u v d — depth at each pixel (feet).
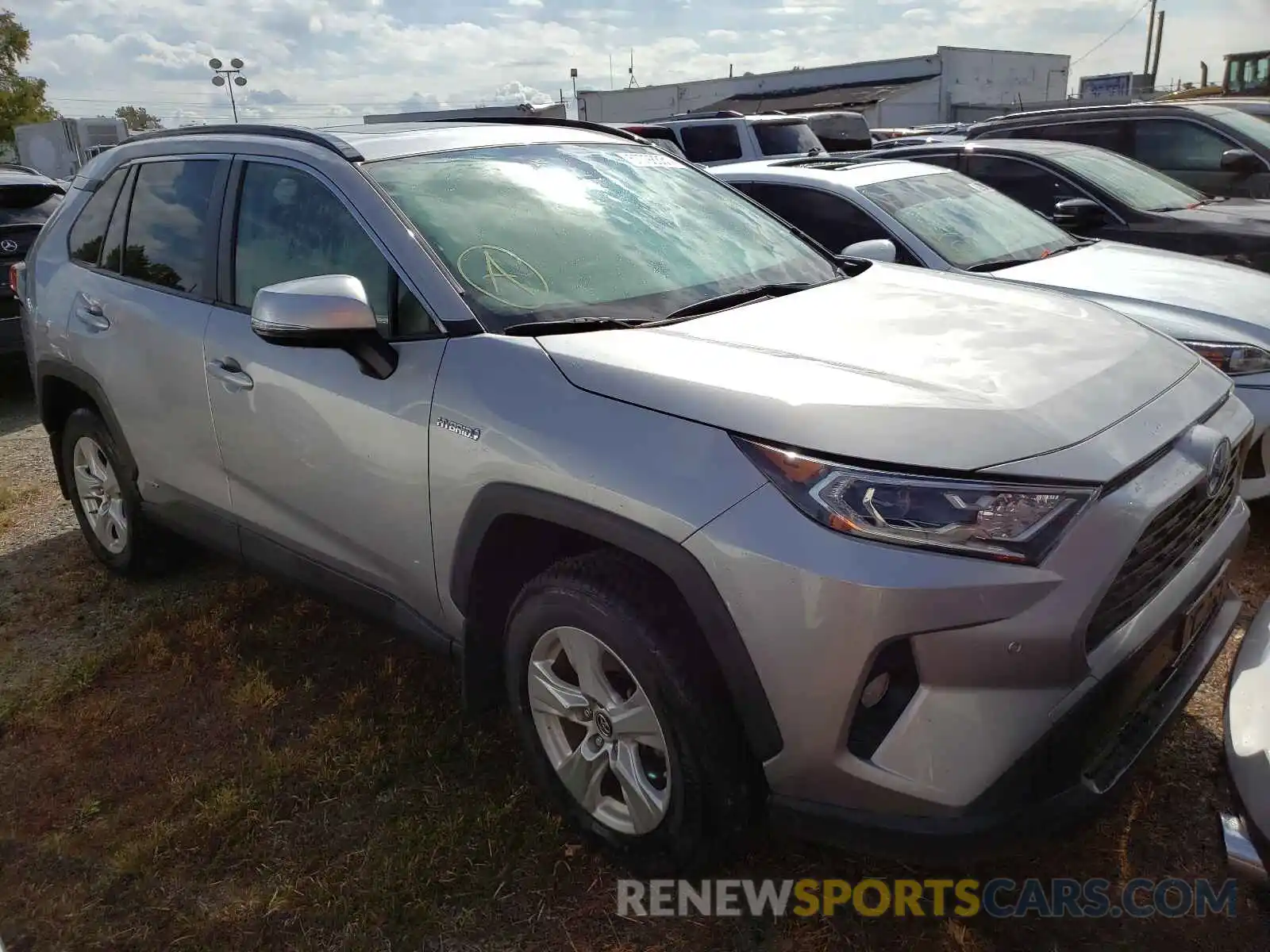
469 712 8.87
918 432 6.40
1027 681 6.19
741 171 19.48
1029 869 7.98
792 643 6.28
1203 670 7.86
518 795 8.92
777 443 6.46
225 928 7.72
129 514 12.85
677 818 7.25
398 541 8.75
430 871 8.09
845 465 6.27
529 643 8.02
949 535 6.09
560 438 7.25
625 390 7.17
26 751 10.14
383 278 8.83
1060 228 18.97
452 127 10.86
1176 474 6.94
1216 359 13.26
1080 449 6.52
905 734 6.28
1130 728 7.21
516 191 9.89
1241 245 18.74
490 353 7.95
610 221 10.04
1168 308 14.30
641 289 9.16
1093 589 6.20
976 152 22.62
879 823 6.42
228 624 12.43
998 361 7.54
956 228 17.44
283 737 10.10
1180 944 7.23
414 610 9.09
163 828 8.74
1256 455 13.08
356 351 8.41
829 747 6.40
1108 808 6.79
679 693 6.90
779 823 6.85
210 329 10.42
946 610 6.03
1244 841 6.22
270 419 9.69
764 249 10.78
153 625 12.49
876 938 7.38
